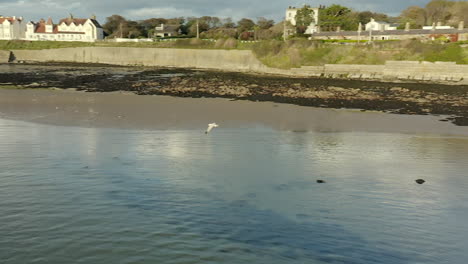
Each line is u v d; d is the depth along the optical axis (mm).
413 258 9344
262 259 9039
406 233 10719
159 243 9641
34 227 10281
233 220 11266
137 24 156875
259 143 21656
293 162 17938
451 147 21641
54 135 22141
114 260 8766
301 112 32656
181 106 34219
